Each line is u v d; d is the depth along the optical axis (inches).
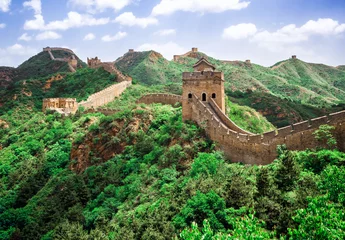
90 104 4050.2
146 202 2025.1
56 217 2316.7
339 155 1635.1
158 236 1492.4
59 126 3629.4
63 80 5393.7
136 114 3029.0
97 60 6127.0
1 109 4805.6
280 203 1423.5
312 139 1801.2
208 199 1539.1
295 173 1581.0
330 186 1256.8
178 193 1844.2
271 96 5812.0
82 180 2583.7
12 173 3142.2
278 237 1283.2
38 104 4899.1
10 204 2792.8
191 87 2706.7
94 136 3034.0
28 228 2305.6
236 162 2156.7
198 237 987.9
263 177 1573.6
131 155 2694.4
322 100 7372.1
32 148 3432.6
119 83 4566.9
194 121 2642.7
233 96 5900.6
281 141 1918.1
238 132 2346.2
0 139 4010.8
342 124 1724.9
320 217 1011.3
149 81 7711.6
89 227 2142.0
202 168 2010.3
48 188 2765.7
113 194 2372.0
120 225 1862.7
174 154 2333.9
